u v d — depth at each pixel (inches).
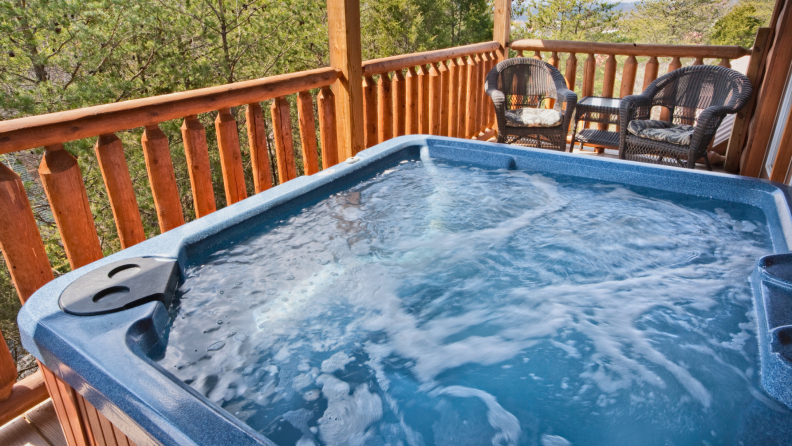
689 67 141.6
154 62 481.1
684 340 62.1
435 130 161.2
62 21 407.8
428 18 826.2
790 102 120.9
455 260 81.7
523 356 61.1
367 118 136.3
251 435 37.7
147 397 41.4
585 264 79.4
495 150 113.7
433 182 109.6
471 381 57.2
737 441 48.6
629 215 93.4
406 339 63.9
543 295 72.5
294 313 66.7
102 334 49.4
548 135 154.3
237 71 555.8
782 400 52.1
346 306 69.4
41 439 65.7
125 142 437.7
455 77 164.7
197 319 62.6
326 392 54.8
